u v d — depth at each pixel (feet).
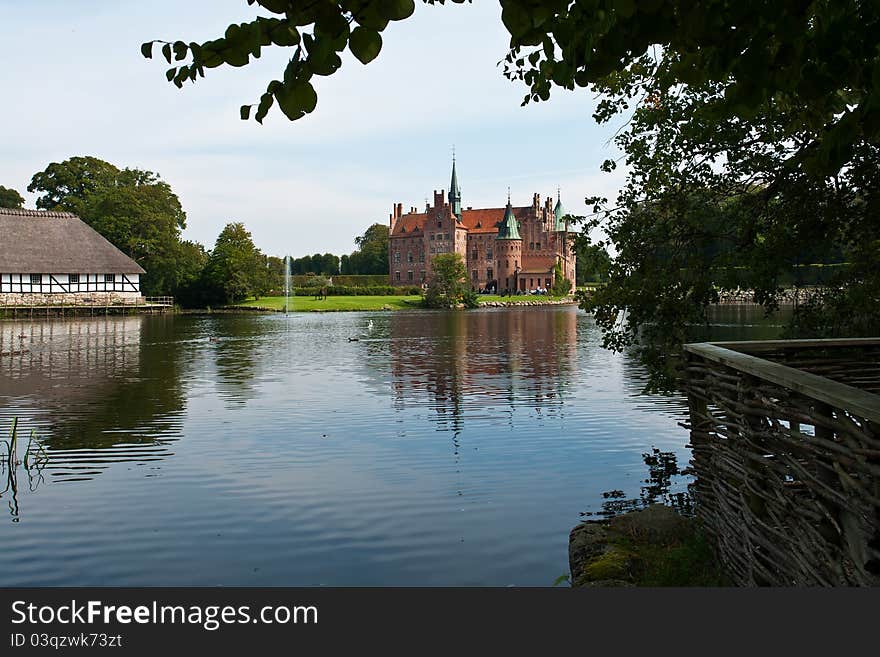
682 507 29.89
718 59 10.67
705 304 36.14
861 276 32.30
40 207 283.79
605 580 21.15
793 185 29.66
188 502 31.09
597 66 10.80
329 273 548.31
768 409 16.56
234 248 270.87
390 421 48.65
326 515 29.50
